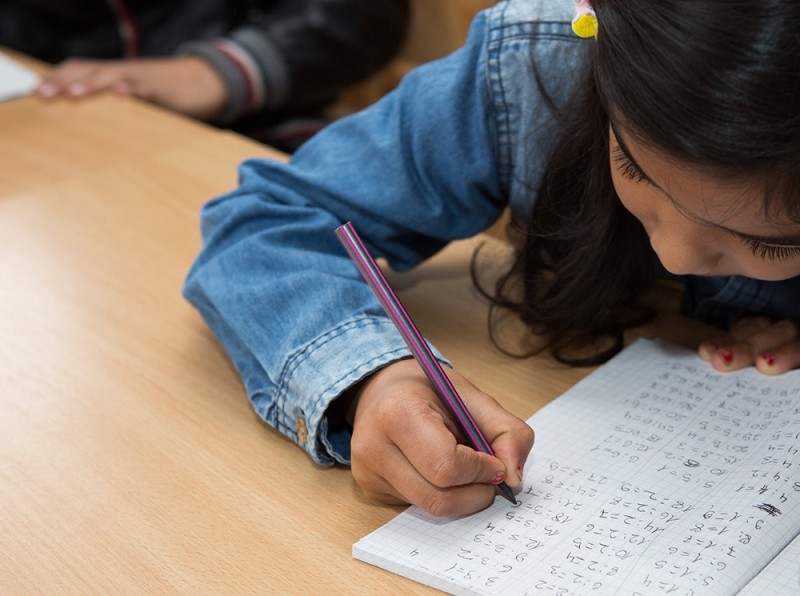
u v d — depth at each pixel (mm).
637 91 496
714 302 814
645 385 726
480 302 867
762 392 702
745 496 583
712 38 468
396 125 817
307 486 655
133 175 1134
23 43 1794
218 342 829
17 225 1035
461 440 637
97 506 642
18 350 824
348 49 1655
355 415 671
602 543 564
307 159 867
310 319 712
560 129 733
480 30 805
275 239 792
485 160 810
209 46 1576
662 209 558
